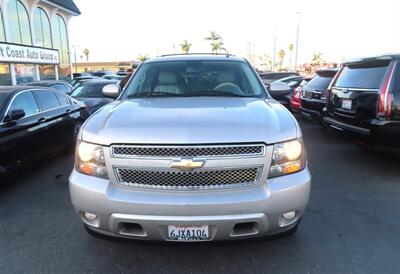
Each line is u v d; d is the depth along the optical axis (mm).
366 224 3684
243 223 2576
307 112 8812
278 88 4301
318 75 8828
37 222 3811
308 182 2734
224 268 2914
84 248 3250
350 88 5711
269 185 2602
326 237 3412
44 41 27844
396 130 4898
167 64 4340
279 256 3076
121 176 2629
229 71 4199
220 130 2600
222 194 2551
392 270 2875
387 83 4949
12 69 21750
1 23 22469
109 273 2873
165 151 2553
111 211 2586
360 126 5406
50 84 11977
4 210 4145
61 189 4859
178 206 2506
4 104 5082
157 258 3064
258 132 2617
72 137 6977
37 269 2934
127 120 2844
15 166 5023
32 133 5441
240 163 2559
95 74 37062
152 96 3857
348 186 4809
